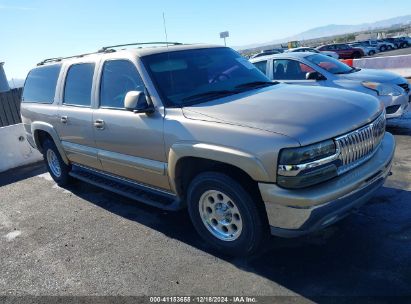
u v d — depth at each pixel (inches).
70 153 219.5
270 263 136.0
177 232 169.0
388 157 140.6
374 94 279.3
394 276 120.8
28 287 142.0
